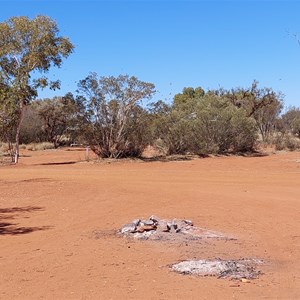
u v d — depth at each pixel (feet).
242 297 21.22
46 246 31.14
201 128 124.77
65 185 62.59
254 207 46.52
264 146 154.71
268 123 198.49
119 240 32.78
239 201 50.21
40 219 41.24
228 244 31.50
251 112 192.65
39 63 98.99
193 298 21.03
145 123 112.57
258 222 39.29
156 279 23.82
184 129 121.39
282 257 28.37
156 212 43.98
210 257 28.09
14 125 108.17
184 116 125.90
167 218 40.98
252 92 194.29
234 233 35.17
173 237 33.35
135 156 114.32
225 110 128.67
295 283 23.35
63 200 51.44
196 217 41.55
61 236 34.30
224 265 25.81
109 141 111.34
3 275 24.59
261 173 80.64
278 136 163.02
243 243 31.83
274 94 194.59
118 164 100.63
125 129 110.73
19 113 102.63
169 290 22.11
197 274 24.72
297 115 224.53
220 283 23.26
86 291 21.97
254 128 134.51
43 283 23.22
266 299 21.01
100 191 57.36
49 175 76.33
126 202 49.78
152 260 27.45
